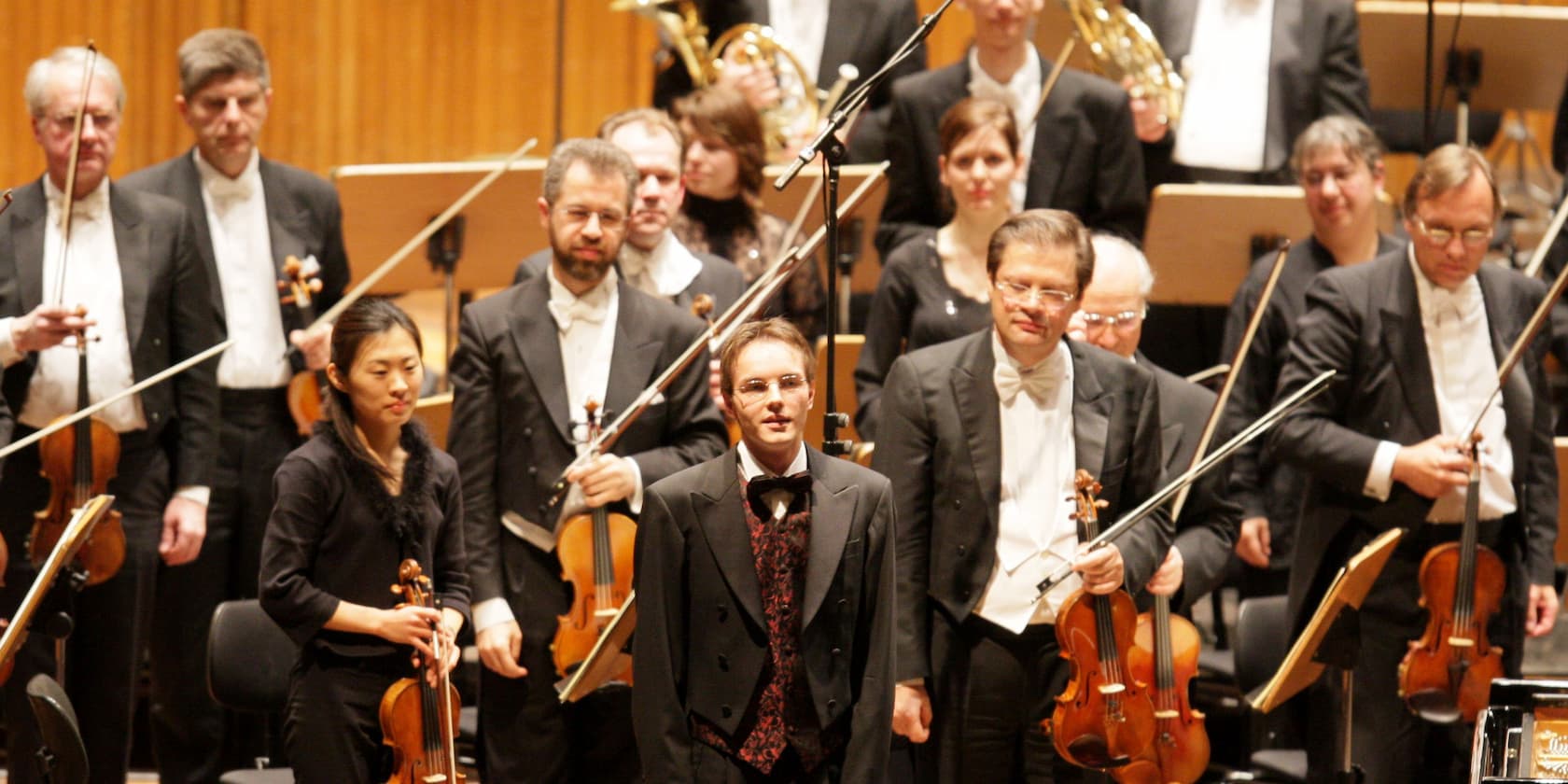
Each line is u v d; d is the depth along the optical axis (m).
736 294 15.44
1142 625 12.79
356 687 12.09
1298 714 15.42
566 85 30.53
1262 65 19.41
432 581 12.60
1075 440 12.42
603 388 13.45
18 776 14.43
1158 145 19.53
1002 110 15.55
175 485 15.08
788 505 11.01
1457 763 14.33
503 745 13.23
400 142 30.45
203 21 29.88
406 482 12.37
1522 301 14.56
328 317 16.05
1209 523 13.37
